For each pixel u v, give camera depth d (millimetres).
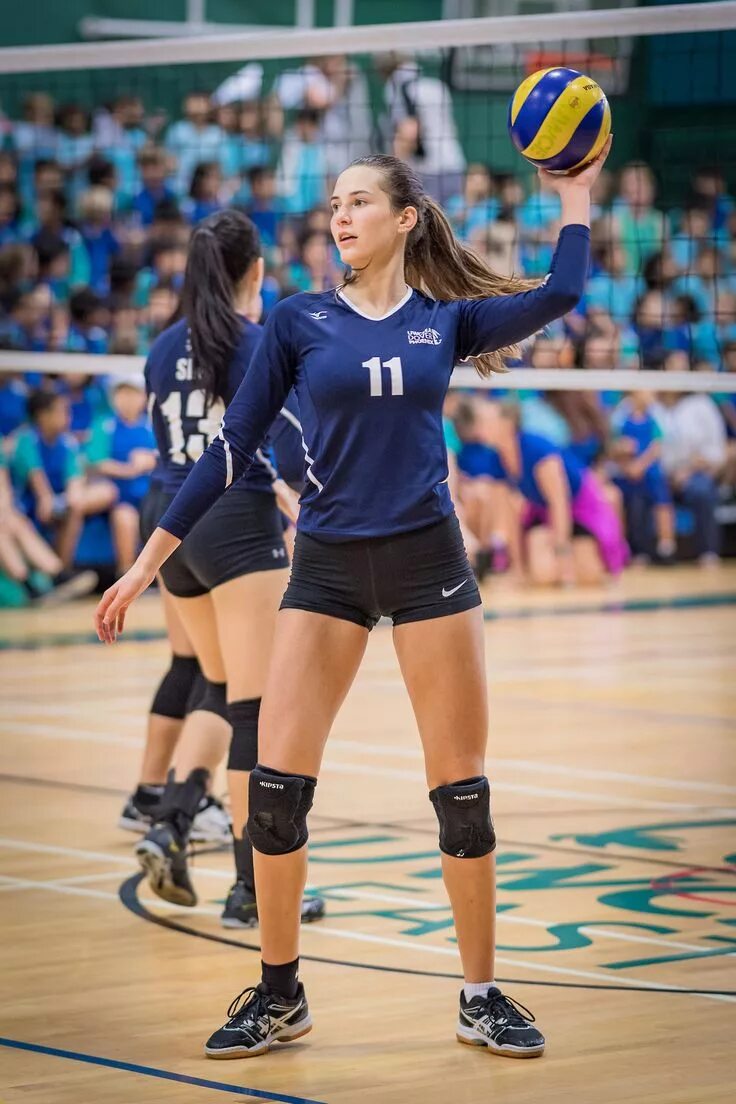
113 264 18641
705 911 6715
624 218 22078
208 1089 4727
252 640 6422
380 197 5074
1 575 17969
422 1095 4680
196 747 6781
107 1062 4961
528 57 23016
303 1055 5047
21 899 6891
